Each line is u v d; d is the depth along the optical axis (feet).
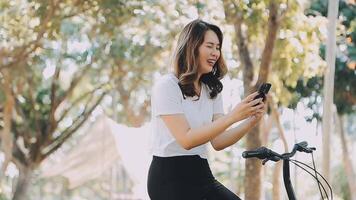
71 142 78.33
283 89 39.55
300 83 48.19
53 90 58.23
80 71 57.88
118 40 48.14
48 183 89.81
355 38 46.60
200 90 11.34
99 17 38.60
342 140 58.49
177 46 11.23
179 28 41.29
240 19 30.99
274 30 29.84
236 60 39.91
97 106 60.80
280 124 46.03
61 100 58.85
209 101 11.42
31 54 45.39
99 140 57.72
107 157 58.44
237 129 11.54
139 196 52.65
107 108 70.38
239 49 32.63
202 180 10.82
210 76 11.43
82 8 36.50
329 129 28.63
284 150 46.80
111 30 40.55
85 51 52.13
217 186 10.93
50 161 74.59
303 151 10.80
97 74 57.00
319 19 31.09
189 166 10.80
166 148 10.85
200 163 10.90
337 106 51.67
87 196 111.24
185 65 11.07
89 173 59.52
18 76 51.85
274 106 44.96
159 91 10.99
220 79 11.59
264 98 10.71
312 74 32.65
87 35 47.67
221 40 11.34
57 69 57.16
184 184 10.73
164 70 54.39
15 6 39.06
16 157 60.13
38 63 47.34
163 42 48.98
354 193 58.54
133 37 48.03
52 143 61.31
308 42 31.60
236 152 68.90
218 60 11.50
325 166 28.35
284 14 29.86
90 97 60.70
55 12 36.55
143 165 53.47
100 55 51.39
